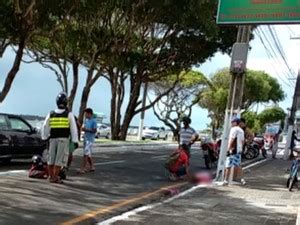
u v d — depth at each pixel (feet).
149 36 99.55
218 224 28.27
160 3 61.11
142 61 103.09
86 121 48.70
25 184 38.09
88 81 90.22
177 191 41.65
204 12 60.70
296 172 44.06
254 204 35.60
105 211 30.60
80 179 43.60
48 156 40.47
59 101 40.09
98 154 74.23
